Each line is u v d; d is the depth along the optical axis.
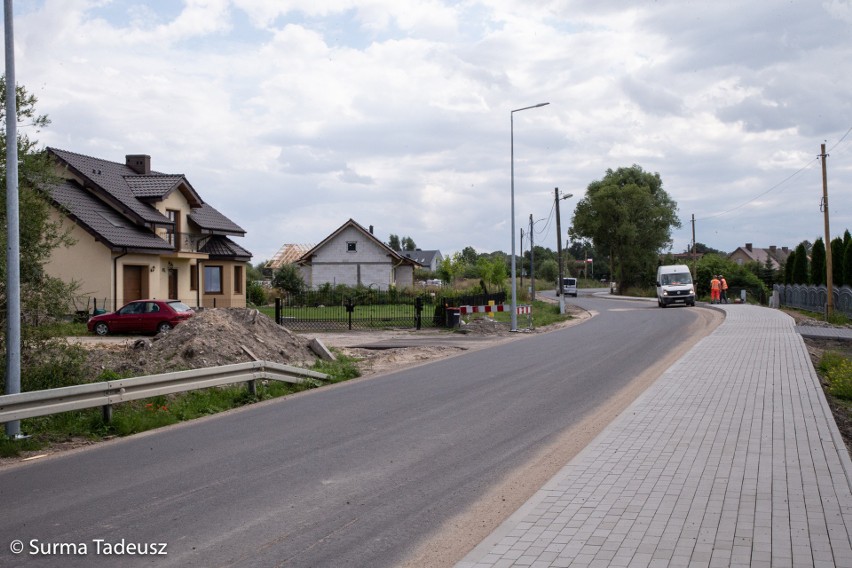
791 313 42.44
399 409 11.76
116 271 32.59
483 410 11.51
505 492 7.09
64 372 12.05
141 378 10.96
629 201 83.69
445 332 30.17
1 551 5.55
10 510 6.63
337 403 12.62
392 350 22.44
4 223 11.39
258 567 5.20
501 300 42.38
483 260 61.31
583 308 50.28
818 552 5.11
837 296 42.00
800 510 6.04
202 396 12.80
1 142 11.61
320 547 5.60
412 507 6.61
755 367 15.39
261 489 7.20
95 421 10.46
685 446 8.49
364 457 8.50
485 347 23.12
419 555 5.45
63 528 6.08
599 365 17.05
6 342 10.49
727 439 8.78
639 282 86.69
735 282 67.31
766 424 9.60
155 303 27.50
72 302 12.28
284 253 76.50
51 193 12.52
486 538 5.59
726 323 28.69
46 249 11.95
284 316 36.22
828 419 9.89
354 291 46.34
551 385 14.05
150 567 5.21
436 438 9.51
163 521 6.23
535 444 9.12
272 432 10.13
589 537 5.55
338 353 20.88
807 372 14.55
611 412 11.18
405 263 62.94
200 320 18.12
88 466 8.34
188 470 8.02
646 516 6.01
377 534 5.90
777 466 7.48
